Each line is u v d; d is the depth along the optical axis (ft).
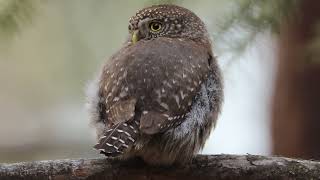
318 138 50.96
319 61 40.50
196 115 31.01
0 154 58.90
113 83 30.99
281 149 51.62
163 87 30.50
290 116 51.31
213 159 32.12
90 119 31.45
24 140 60.29
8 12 37.65
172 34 36.78
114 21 47.93
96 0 47.32
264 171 31.76
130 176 31.76
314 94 50.72
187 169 31.94
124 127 29.07
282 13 37.45
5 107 60.75
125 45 37.37
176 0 39.55
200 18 38.45
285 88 51.21
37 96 59.72
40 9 38.96
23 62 55.21
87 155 59.67
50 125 60.90
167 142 30.37
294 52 50.06
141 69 31.04
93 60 49.85
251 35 37.55
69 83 55.83
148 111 29.81
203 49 34.50
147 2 40.01
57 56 51.52
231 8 37.76
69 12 47.67
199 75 31.78
